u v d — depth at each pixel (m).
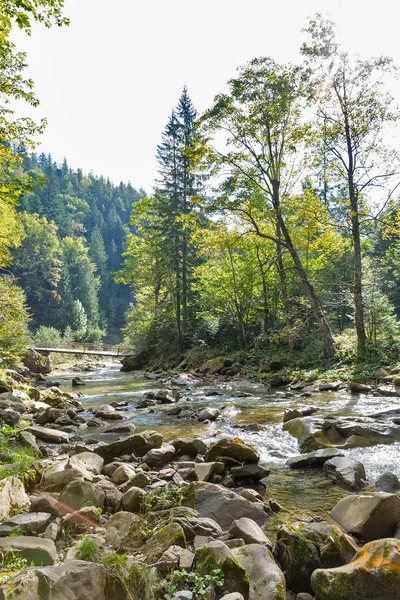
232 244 24.22
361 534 4.36
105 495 5.36
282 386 18.66
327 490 6.07
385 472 6.69
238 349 28.39
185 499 5.29
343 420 9.40
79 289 83.38
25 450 7.25
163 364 32.31
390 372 16.36
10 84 7.42
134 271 43.56
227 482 6.34
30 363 31.28
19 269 68.94
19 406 11.96
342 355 20.03
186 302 34.12
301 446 8.41
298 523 4.16
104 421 12.07
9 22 5.77
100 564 2.99
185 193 34.00
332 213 23.52
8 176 8.04
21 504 5.02
